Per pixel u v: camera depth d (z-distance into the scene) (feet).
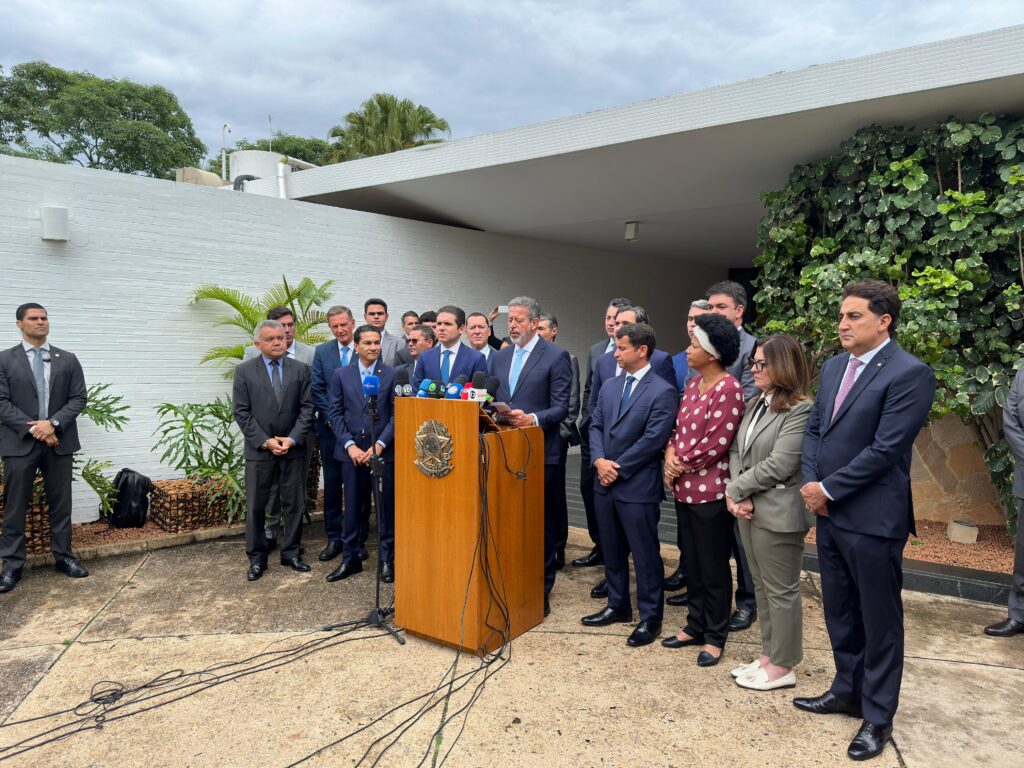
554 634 11.69
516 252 28.91
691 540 10.72
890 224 15.60
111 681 10.09
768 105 15.12
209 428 18.61
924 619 12.23
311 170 23.48
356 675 10.21
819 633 11.76
